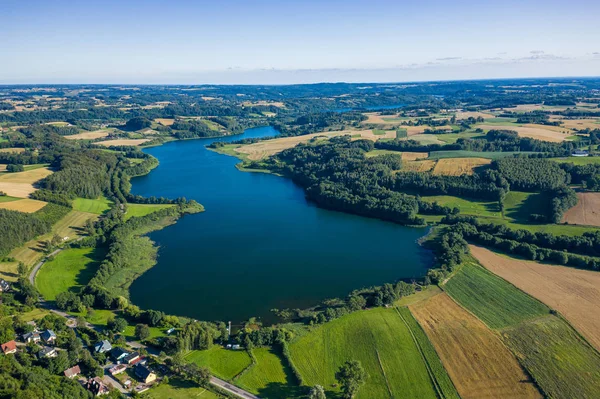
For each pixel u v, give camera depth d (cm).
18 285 14325
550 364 10719
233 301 14338
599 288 14425
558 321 12581
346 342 11819
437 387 10044
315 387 9525
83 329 12038
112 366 10600
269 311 13738
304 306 14050
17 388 8669
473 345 11550
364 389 10025
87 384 9806
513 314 13050
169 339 11369
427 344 11625
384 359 11081
